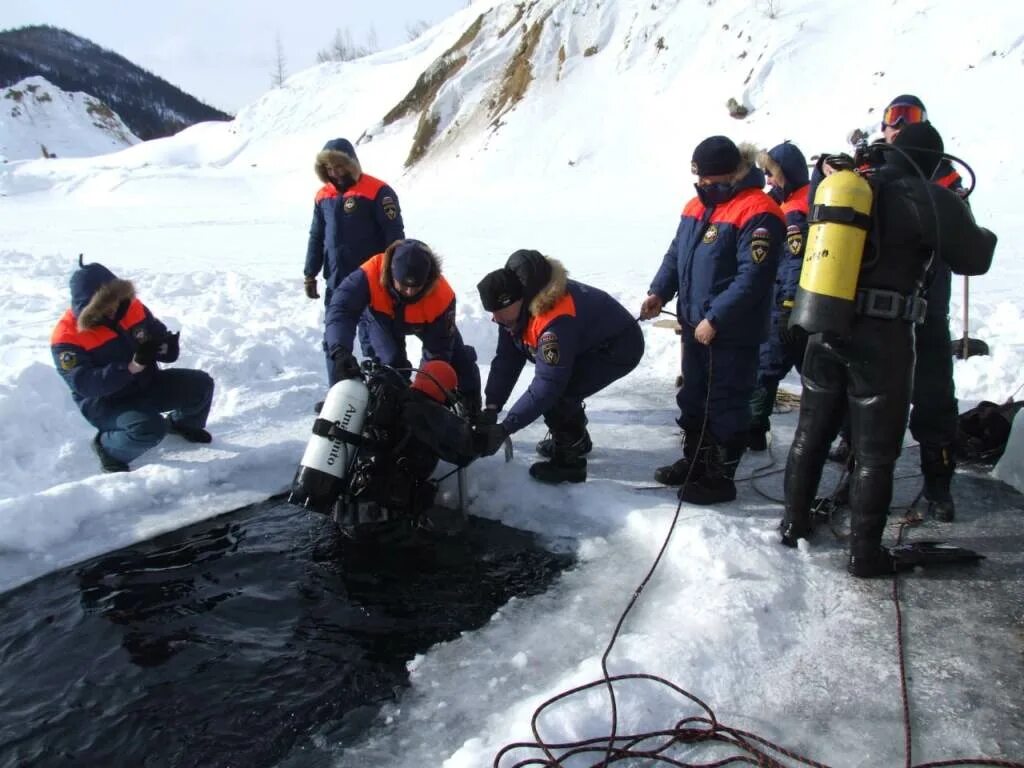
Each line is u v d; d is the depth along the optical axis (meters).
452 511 4.23
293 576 3.62
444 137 34.38
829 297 3.07
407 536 3.96
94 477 4.22
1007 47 20.28
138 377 4.67
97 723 2.75
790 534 3.66
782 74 24.12
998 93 19.22
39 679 2.96
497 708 2.79
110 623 3.28
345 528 3.93
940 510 3.95
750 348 4.03
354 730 2.71
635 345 4.24
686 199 21.58
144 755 2.62
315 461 3.62
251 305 8.89
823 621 3.17
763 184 4.00
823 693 2.79
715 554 3.56
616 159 25.81
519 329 3.92
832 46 24.11
